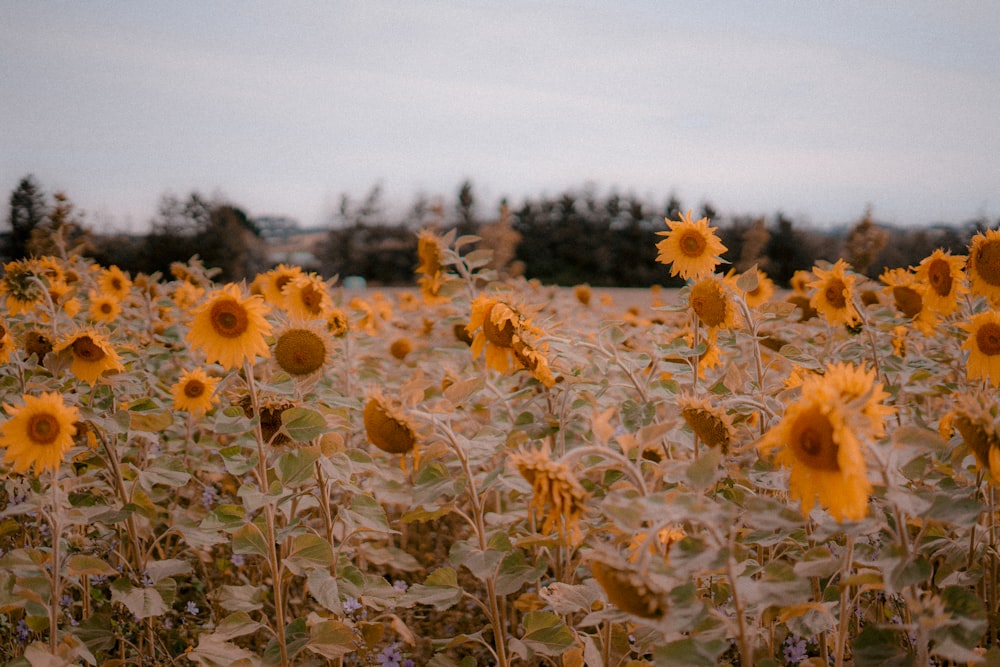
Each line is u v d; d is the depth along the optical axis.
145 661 3.42
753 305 4.60
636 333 5.59
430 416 2.52
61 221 7.29
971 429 1.95
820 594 2.86
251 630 2.92
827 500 1.68
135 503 3.40
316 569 2.96
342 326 4.55
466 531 4.77
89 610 3.57
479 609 4.20
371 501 3.23
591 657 2.52
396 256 43.38
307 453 2.91
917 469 2.10
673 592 1.71
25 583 2.79
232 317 2.96
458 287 4.54
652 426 1.93
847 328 4.72
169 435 4.55
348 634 2.90
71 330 4.34
